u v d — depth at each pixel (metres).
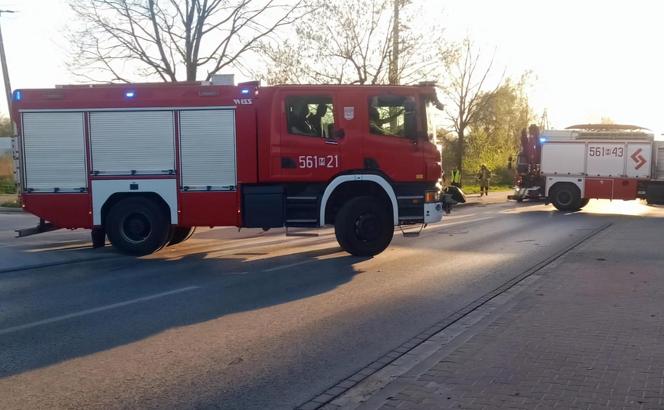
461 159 38.28
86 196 12.02
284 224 11.97
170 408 4.67
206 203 11.96
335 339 6.43
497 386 4.82
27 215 23.05
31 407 4.72
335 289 8.96
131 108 11.88
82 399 4.87
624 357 5.47
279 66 23.83
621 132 24.27
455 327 6.71
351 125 11.78
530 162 26.31
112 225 12.12
